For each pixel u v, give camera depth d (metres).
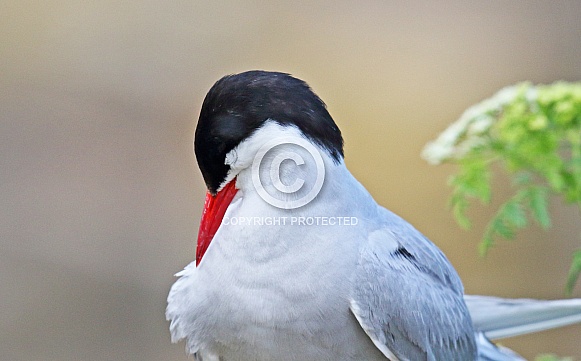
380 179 13.84
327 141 5.58
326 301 5.59
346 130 14.55
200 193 14.24
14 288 13.04
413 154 14.05
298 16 15.92
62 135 14.82
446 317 6.18
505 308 6.91
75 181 14.39
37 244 13.69
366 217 5.91
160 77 15.50
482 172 6.94
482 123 6.84
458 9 15.68
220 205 5.68
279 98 5.47
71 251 13.59
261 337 5.69
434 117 14.64
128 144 14.69
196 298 5.84
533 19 15.41
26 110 15.11
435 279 6.30
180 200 14.16
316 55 15.51
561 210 12.34
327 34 15.69
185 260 13.50
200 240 5.76
